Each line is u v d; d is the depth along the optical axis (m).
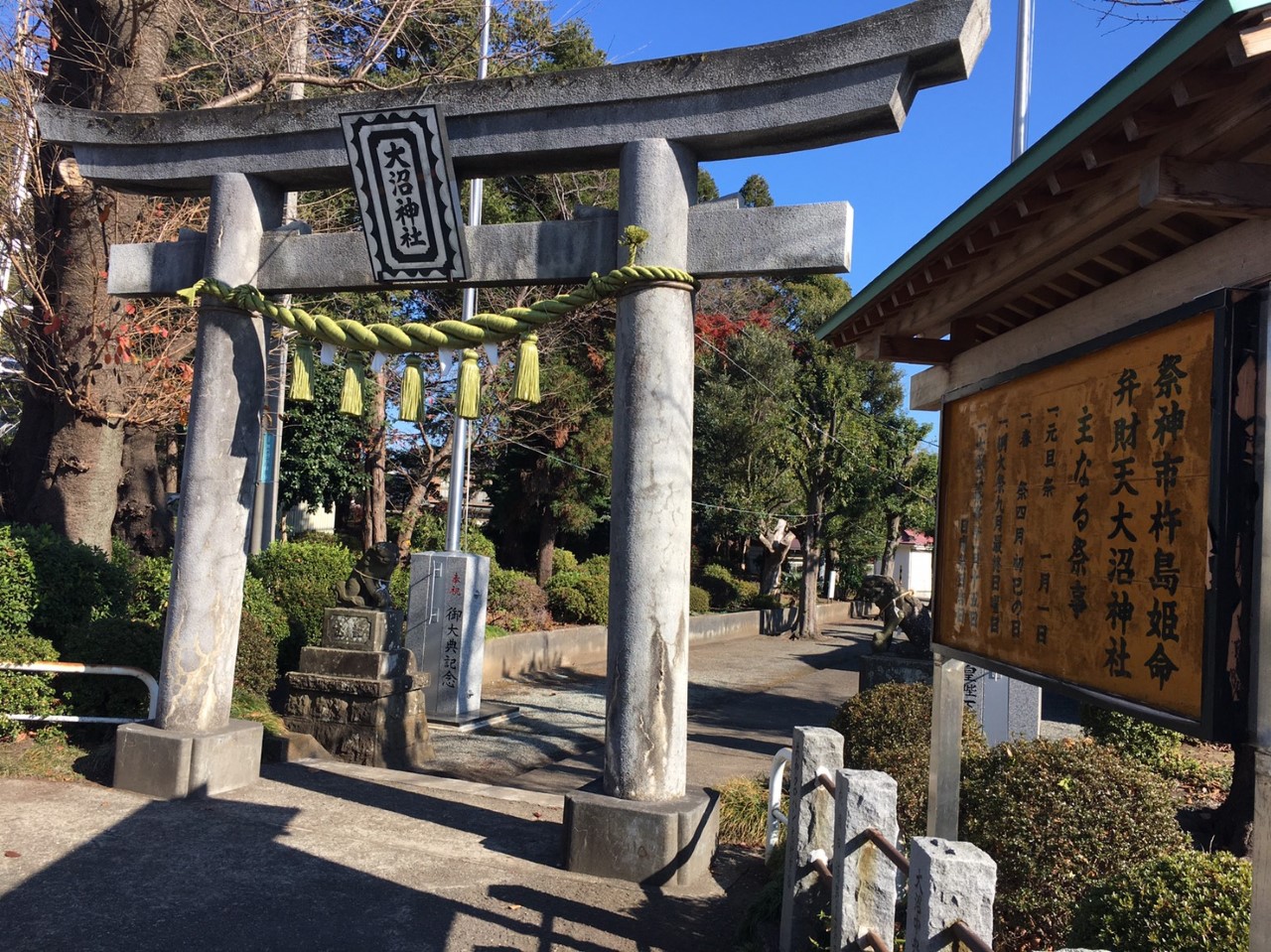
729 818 6.53
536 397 5.84
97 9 9.05
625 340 5.51
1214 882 3.43
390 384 17.39
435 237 5.97
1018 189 3.37
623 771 5.40
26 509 9.24
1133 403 3.11
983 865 2.54
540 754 10.22
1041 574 3.70
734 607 26.56
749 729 12.09
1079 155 3.07
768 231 5.36
